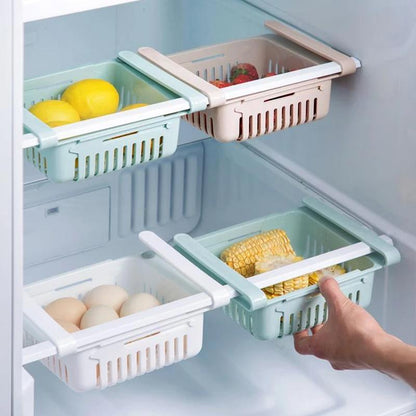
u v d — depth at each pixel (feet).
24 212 6.82
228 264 5.85
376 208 6.01
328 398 6.25
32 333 5.09
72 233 7.12
